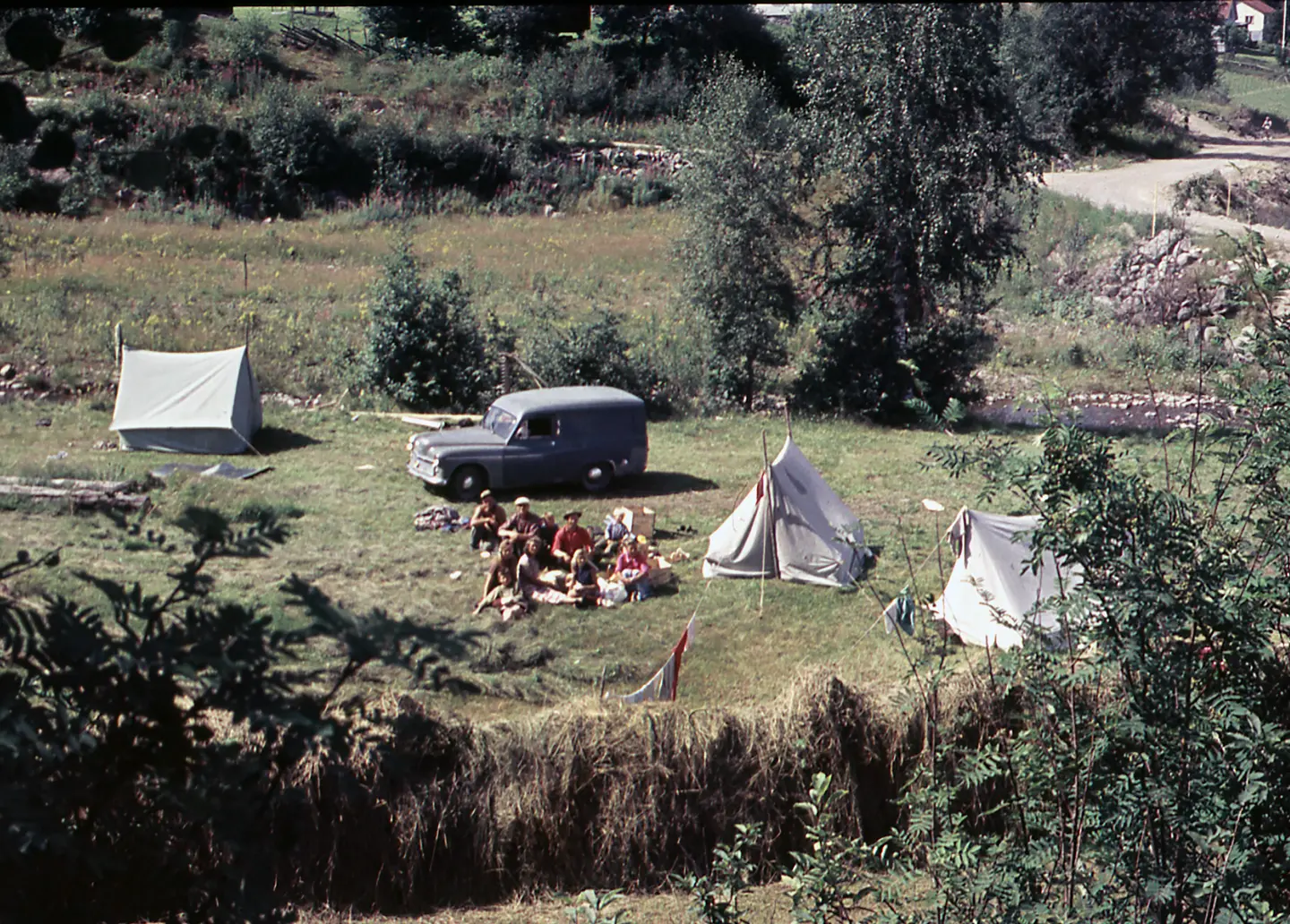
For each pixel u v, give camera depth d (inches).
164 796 112.5
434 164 2175.2
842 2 1180.5
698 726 434.0
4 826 103.3
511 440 860.0
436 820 399.5
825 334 1226.0
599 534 788.6
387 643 111.4
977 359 1267.2
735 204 1179.3
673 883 388.8
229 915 113.3
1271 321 241.1
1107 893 209.6
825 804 249.0
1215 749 207.9
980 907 221.0
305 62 2399.1
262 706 110.3
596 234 1932.8
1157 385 1421.0
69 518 722.8
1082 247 1899.6
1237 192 2214.6
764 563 706.2
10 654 108.2
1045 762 218.1
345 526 770.8
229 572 642.8
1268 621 211.6
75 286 1332.4
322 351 1222.3
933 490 898.1
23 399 1045.8
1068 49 2780.5
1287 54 4441.4
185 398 932.6
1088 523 203.3
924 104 1161.4
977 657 557.0
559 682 561.0
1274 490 226.4
